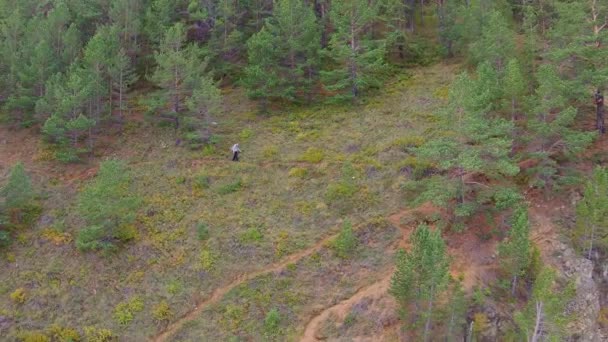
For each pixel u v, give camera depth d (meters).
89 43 49.97
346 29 51.22
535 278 33.09
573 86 39.88
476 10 52.62
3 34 54.34
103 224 39.34
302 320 34.72
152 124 52.25
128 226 41.44
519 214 33.59
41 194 45.31
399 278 29.72
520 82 39.06
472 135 35.09
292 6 51.59
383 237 38.56
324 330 33.84
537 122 37.66
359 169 43.88
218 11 58.22
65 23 55.72
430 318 29.88
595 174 35.91
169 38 49.81
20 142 51.16
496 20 46.03
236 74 58.03
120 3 55.44
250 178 44.75
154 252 39.75
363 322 33.59
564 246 36.47
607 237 35.12
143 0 58.91
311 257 37.94
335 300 35.41
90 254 40.00
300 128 49.91
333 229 39.88
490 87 40.38
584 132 39.28
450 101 36.84
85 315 36.66
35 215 43.47
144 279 38.25
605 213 34.50
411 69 57.06
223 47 56.31
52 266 39.56
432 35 62.94
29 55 52.09
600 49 40.84
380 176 42.97
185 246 39.88
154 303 36.84
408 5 62.44
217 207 42.62
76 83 46.94
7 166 48.25
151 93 53.62
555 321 28.58
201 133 48.19
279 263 38.12
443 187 36.47
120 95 51.88
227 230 40.62
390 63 57.97
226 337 34.31
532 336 29.28
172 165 47.12
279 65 53.38
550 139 39.41
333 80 53.84
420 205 40.41
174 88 49.59
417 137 45.28
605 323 34.12
